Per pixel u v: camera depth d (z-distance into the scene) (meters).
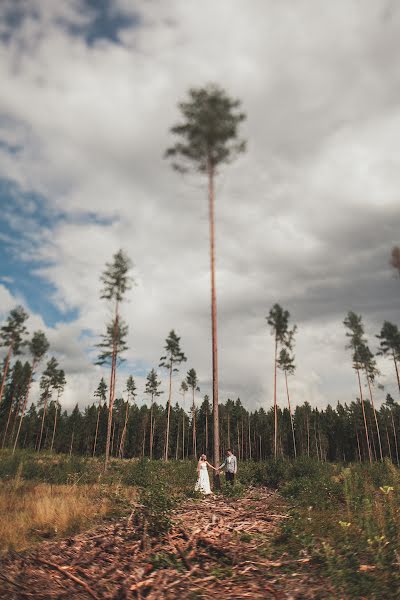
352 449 73.81
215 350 16.02
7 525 6.81
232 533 6.76
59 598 4.14
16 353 42.44
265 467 17.34
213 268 17.11
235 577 4.84
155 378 61.62
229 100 16.66
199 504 9.95
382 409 69.00
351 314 42.22
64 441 75.00
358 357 41.72
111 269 29.62
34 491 11.83
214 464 14.59
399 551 5.04
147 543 6.15
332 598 4.02
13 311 41.97
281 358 42.03
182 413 84.19
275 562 5.30
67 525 7.10
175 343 49.12
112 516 8.17
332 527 6.68
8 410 60.47
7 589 4.25
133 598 4.19
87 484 15.09
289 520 7.05
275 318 38.03
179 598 4.21
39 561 5.23
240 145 17.23
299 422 76.69
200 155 17.58
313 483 11.76
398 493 7.47
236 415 79.88
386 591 4.08
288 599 4.11
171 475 17.75
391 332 36.59
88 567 5.14
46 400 59.81
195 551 5.79
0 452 28.75
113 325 29.14
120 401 78.31
